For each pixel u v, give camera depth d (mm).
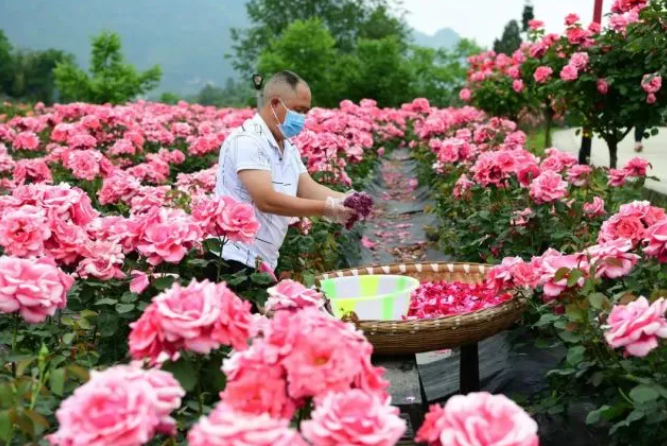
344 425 1429
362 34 57500
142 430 1451
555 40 9008
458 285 4238
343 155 7570
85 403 1482
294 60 33781
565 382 3236
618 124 8656
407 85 32781
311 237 5195
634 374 2668
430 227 7992
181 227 2812
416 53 44094
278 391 1617
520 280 3178
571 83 8445
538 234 5000
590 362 2898
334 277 4387
